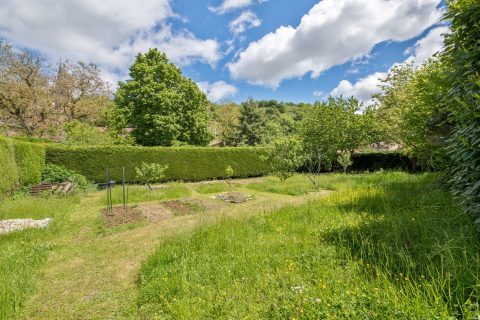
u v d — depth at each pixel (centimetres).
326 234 397
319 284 253
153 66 2009
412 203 507
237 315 238
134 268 401
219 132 3625
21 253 452
